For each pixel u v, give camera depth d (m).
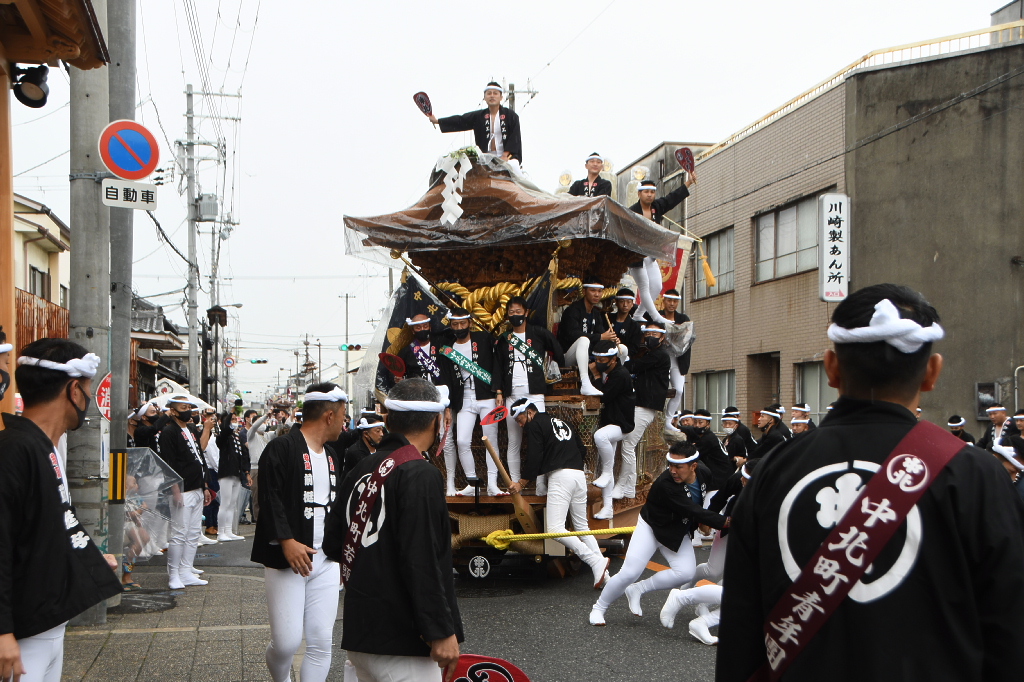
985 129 15.83
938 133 16.09
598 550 8.41
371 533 3.34
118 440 7.66
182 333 43.97
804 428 12.14
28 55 6.12
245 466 14.38
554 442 8.19
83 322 7.04
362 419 8.17
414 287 9.66
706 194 22.56
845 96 16.92
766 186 19.69
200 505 8.84
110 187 6.83
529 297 9.23
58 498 3.04
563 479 8.16
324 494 4.50
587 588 8.71
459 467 8.92
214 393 32.16
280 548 4.31
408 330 9.31
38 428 3.09
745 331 20.69
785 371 19.00
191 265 26.08
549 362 8.93
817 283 17.89
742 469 7.59
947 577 1.77
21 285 18.48
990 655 1.73
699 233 22.92
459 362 8.44
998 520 1.76
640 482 10.27
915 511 1.81
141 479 8.20
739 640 2.04
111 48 7.78
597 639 6.60
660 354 9.53
